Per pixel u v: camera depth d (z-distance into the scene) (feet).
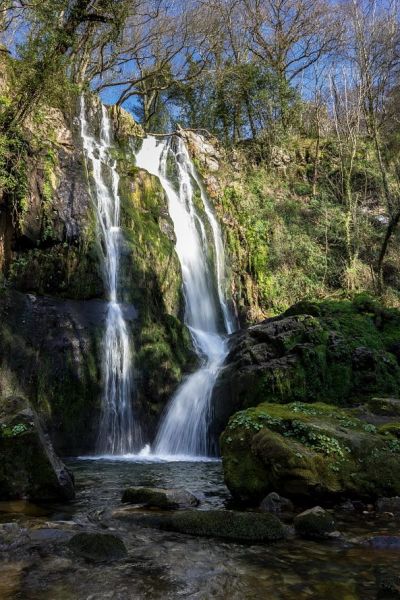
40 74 38.83
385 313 39.60
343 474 18.56
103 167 47.16
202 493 20.62
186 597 10.78
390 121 76.38
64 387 32.81
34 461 19.03
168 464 28.89
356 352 34.27
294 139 80.48
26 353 32.53
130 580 11.66
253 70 78.28
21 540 13.85
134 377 35.88
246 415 21.36
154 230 47.85
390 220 57.77
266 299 59.67
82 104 50.83
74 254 38.27
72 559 12.83
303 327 35.17
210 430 33.17
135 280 41.39
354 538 14.73
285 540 14.58
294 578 11.84
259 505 18.33
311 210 69.36
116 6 41.14
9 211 37.42
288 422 20.61
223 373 34.76
